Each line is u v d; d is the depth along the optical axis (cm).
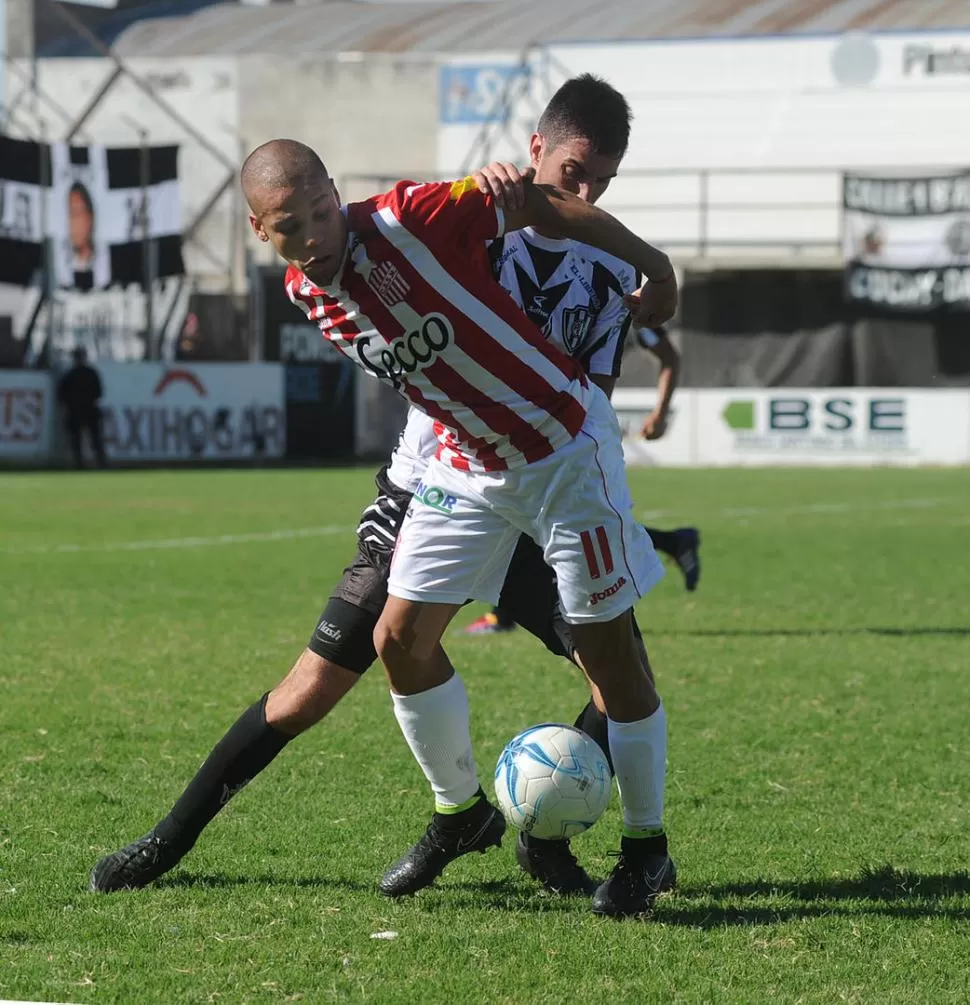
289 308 10925
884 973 1137
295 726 1337
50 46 12575
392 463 1364
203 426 9875
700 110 11525
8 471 8650
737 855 1472
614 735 1305
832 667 2569
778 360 10375
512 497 1241
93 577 3816
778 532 5097
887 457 10150
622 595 1256
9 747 1934
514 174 1152
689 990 1098
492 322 1170
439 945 1192
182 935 1213
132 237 9456
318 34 13075
